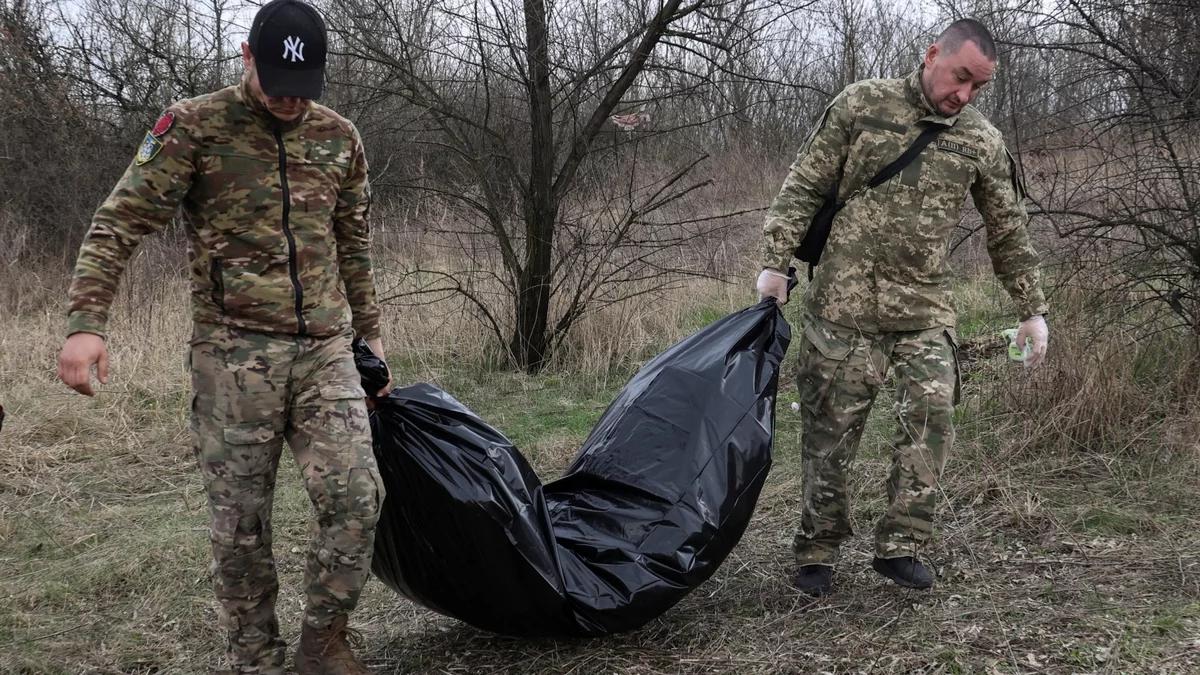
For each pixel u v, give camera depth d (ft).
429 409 9.27
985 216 10.73
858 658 9.46
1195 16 15.90
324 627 8.47
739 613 10.71
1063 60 17.38
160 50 37.70
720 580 11.60
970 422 15.67
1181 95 15.74
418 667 9.82
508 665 9.73
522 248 24.94
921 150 10.23
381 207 28.55
